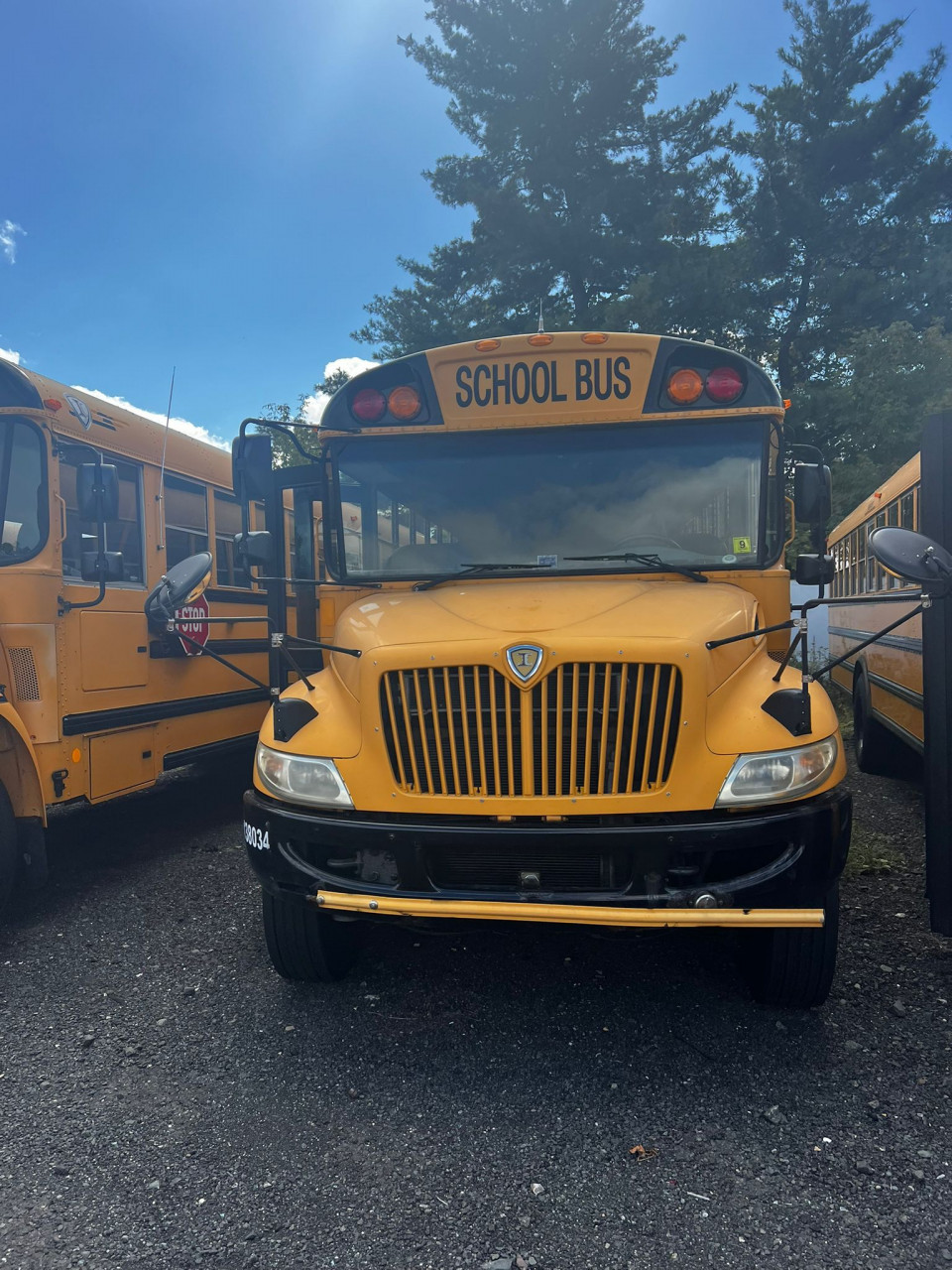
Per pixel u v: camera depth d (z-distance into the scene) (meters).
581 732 3.15
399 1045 3.49
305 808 3.34
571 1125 2.96
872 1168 2.71
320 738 3.37
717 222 21.70
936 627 3.85
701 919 2.94
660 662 3.09
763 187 22.12
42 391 4.95
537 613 3.49
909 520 7.05
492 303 22.30
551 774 3.15
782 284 22.22
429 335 22.55
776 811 3.08
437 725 3.21
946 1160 2.74
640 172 21.09
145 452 5.96
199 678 6.49
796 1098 3.08
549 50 20.42
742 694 3.28
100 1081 3.28
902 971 3.99
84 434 5.27
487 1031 3.58
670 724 3.11
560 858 3.11
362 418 4.35
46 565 4.89
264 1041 3.54
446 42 21.27
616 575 4.11
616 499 4.18
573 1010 3.73
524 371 4.23
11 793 4.70
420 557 4.29
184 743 6.30
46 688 4.85
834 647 12.41
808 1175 2.70
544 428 4.24
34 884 4.76
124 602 5.59
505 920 3.03
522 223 20.45
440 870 3.20
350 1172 2.76
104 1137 2.95
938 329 18.22
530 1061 3.36
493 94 21.31
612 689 3.14
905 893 4.94
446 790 3.21
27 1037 3.61
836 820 3.12
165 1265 2.40
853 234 21.97
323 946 3.78
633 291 18.62
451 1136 2.92
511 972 4.09
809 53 22.48
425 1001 3.84
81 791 5.13
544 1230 2.50
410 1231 2.51
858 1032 3.50
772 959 3.47
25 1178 2.75
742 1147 2.83
